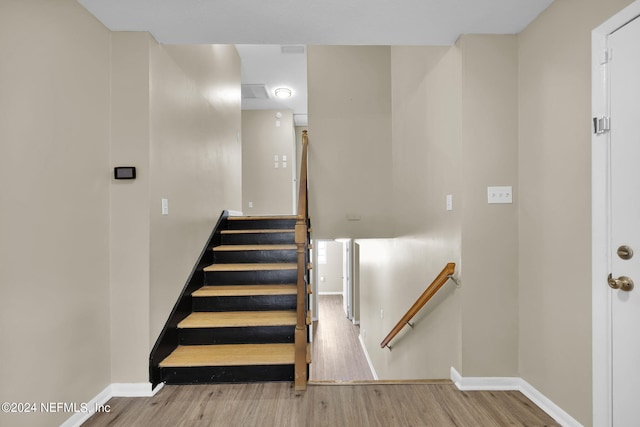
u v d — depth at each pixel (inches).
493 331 82.7
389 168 159.2
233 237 142.2
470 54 83.1
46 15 61.1
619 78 55.3
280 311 108.3
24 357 56.4
